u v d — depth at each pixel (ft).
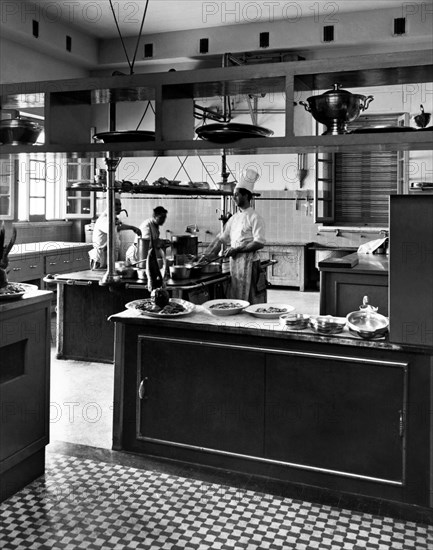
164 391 10.35
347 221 31.04
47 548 7.70
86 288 17.39
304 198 31.58
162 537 8.00
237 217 18.71
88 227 32.89
